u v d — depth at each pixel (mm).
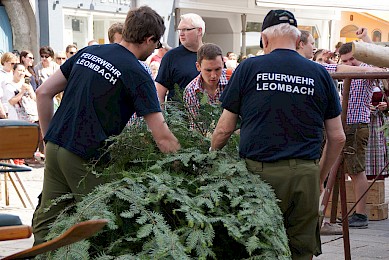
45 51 13070
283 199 4410
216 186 4094
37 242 4734
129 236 3902
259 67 4441
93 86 4523
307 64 4473
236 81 4480
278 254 4039
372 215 8633
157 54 12047
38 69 13062
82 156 4516
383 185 8680
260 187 4215
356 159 7949
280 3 20688
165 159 4266
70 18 17906
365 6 23297
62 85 4840
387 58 4730
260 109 4395
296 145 4406
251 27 23891
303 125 4410
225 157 4422
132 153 4391
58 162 4582
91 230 3145
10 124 3676
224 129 4531
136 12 4641
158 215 3848
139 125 4559
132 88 4504
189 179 4203
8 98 11805
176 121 4688
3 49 17000
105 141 4473
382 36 27844
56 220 4055
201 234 3830
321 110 4488
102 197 3877
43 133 4898
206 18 22781
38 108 4855
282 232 4168
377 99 8422
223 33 23438
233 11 22656
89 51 4688
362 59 4707
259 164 4418
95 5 18391
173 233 3768
